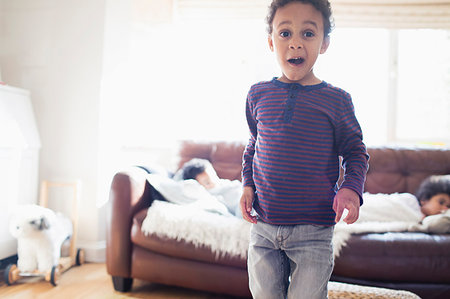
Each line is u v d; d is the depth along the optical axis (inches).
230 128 105.7
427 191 71.1
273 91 33.8
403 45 104.7
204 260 59.9
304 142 31.0
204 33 106.8
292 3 31.9
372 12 101.8
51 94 88.8
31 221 65.4
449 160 79.0
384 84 104.7
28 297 62.8
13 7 91.2
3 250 73.5
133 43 99.4
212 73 106.3
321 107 31.3
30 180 81.9
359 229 57.6
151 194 73.0
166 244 61.2
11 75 90.8
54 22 89.3
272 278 31.9
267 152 32.2
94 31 87.6
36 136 84.0
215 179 78.3
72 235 80.2
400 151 82.0
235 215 70.7
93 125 86.8
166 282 62.8
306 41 31.4
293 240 30.9
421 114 104.2
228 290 59.4
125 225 64.6
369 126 104.9
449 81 102.6
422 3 100.9
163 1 102.1
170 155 98.5
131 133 98.9
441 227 57.7
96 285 69.5
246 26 105.8
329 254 31.0
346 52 104.5
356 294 49.9
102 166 87.7
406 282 55.1
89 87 87.3
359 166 31.0
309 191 30.7
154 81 101.0
